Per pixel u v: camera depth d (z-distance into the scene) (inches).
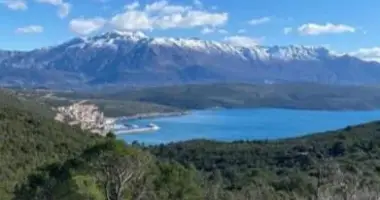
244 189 2844.5
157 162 1550.2
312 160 4458.7
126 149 1200.2
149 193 1325.0
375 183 2018.9
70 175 1231.5
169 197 1461.6
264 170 4165.8
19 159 2815.0
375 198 1704.0
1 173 2458.2
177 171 1541.6
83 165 1229.1
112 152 1178.0
